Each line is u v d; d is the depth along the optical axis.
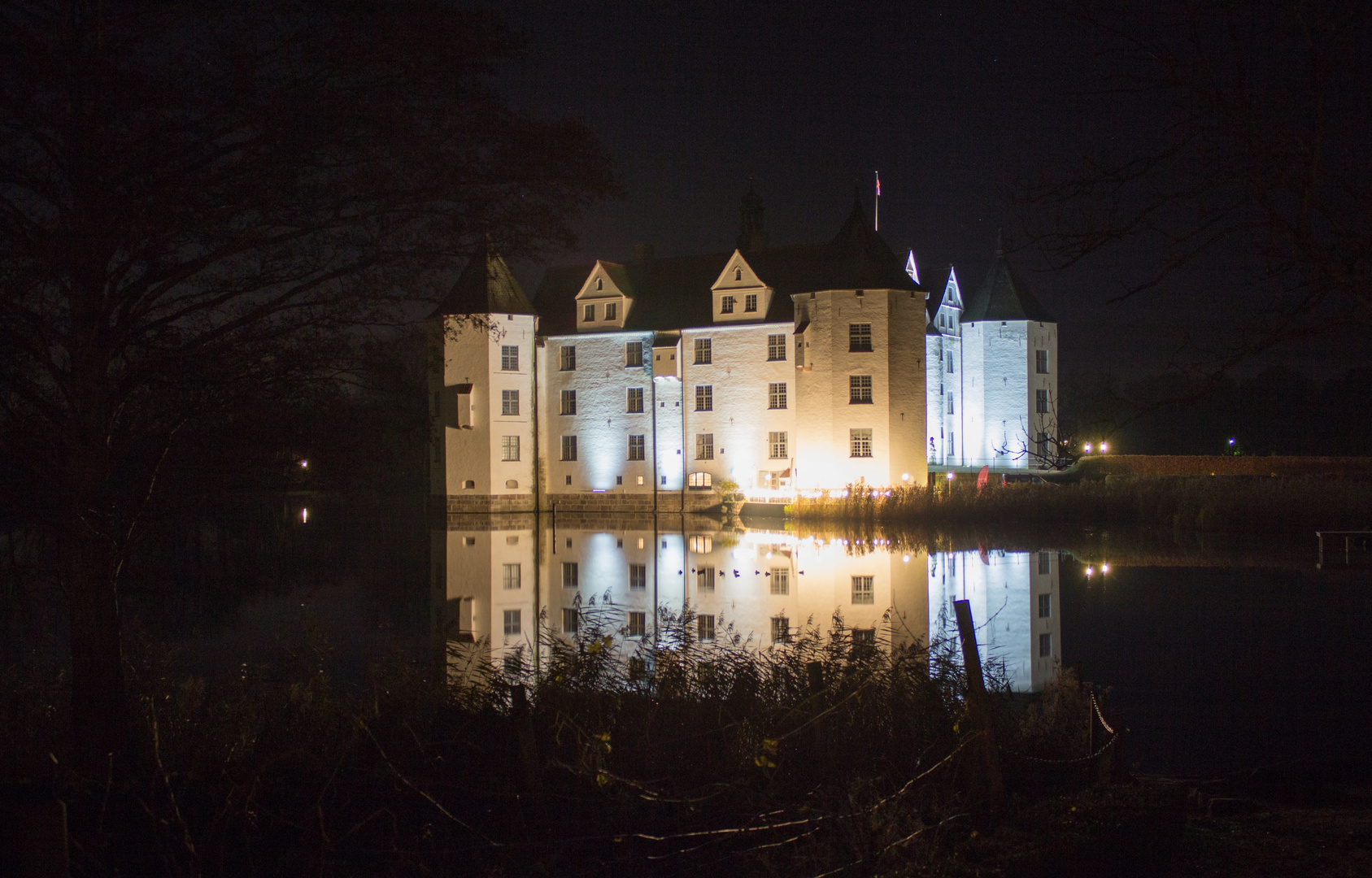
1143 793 7.45
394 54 8.62
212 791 8.12
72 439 8.62
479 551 33.47
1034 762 8.62
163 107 8.12
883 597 22.64
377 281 9.49
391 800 8.07
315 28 8.49
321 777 8.53
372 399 9.94
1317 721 12.48
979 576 25.84
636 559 30.80
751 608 21.36
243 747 9.43
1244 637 17.59
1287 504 36.62
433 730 9.77
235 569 28.11
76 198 8.23
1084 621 19.23
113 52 8.07
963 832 7.30
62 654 15.34
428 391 10.24
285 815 7.80
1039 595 22.52
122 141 8.25
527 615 20.70
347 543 36.06
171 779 8.32
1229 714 12.84
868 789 7.75
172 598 22.70
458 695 11.14
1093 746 8.89
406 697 10.56
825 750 8.88
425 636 18.22
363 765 8.78
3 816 4.52
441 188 9.13
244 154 8.48
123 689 9.17
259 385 8.98
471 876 6.90
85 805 7.79
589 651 11.07
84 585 9.00
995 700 10.48
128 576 15.38
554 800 8.10
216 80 8.38
